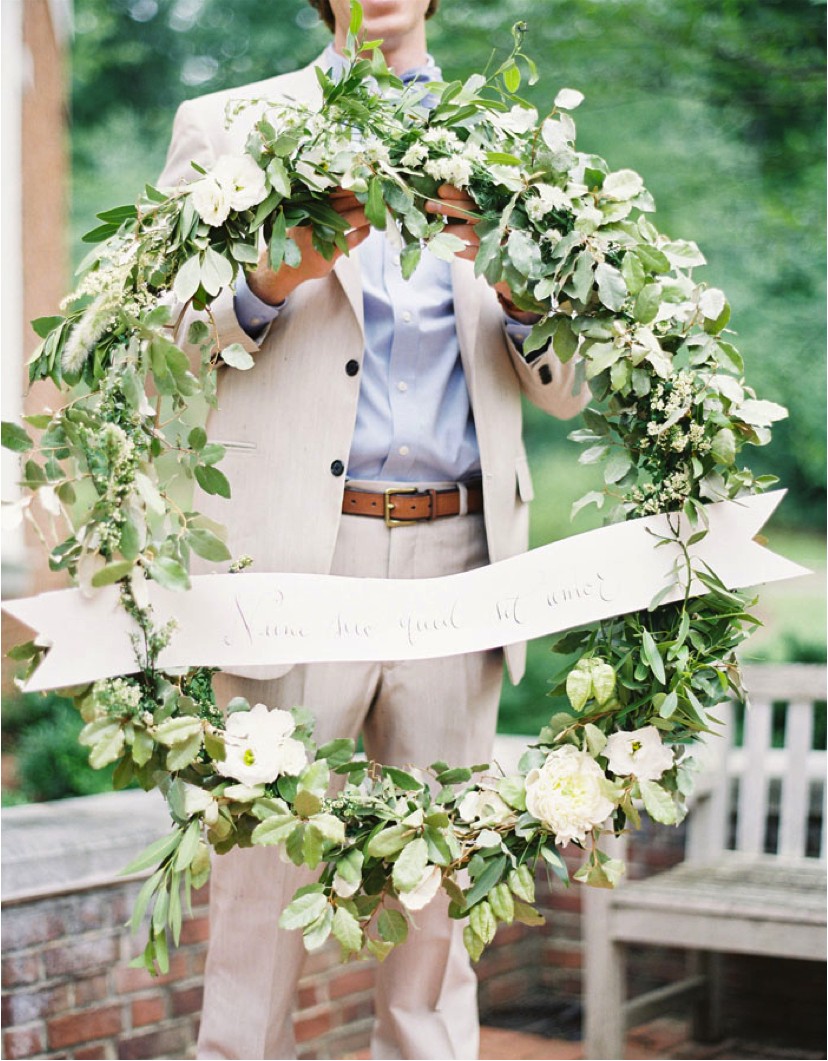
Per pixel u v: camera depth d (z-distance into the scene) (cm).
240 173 149
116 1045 230
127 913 232
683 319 162
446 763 167
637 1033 294
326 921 145
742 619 159
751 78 595
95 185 780
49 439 148
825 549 728
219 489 148
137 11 792
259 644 153
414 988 192
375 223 148
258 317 169
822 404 656
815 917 230
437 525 181
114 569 139
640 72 597
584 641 165
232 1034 179
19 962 217
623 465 162
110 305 147
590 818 150
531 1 583
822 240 627
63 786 366
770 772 299
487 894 152
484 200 156
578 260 155
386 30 181
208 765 149
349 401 174
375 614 160
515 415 188
